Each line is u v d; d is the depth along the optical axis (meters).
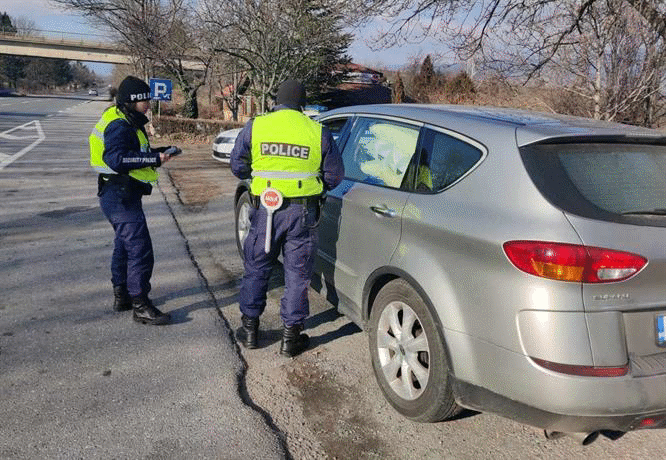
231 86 24.78
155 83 16.17
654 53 7.52
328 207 3.79
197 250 5.96
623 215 2.39
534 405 2.34
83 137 18.58
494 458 2.72
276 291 4.81
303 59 19.11
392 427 2.94
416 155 3.18
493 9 8.66
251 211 3.58
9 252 5.55
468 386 2.58
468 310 2.56
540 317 2.31
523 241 2.37
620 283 2.29
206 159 14.19
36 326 3.91
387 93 33.22
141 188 3.82
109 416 2.90
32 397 3.04
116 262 4.11
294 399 3.17
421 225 2.88
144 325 4.01
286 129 3.38
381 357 3.14
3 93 84.00
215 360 3.54
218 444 2.71
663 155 2.75
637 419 2.31
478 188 2.69
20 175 10.03
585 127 2.80
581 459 2.73
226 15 18.08
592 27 7.98
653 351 2.38
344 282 3.60
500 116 3.09
